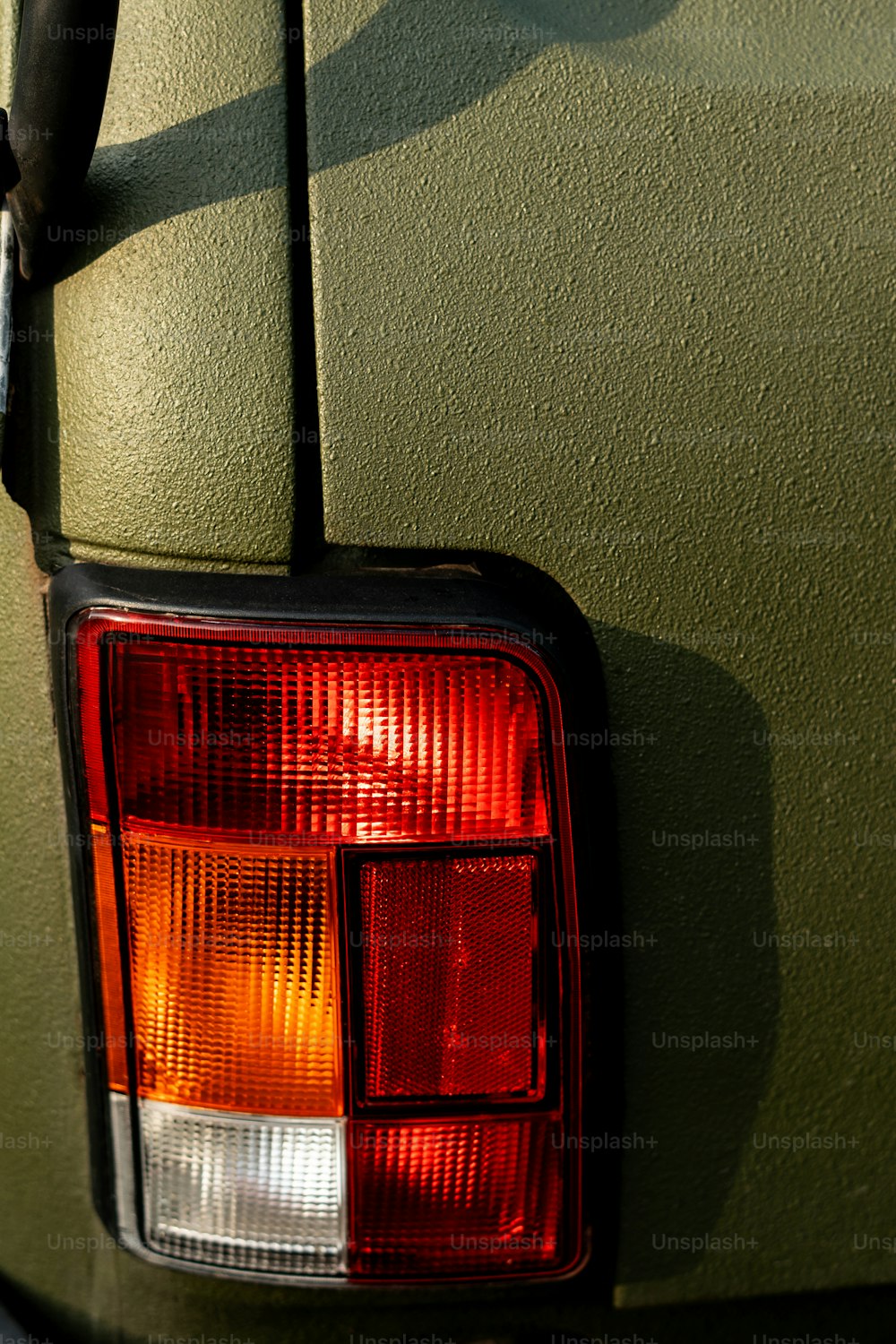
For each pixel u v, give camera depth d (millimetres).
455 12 789
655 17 874
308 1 783
